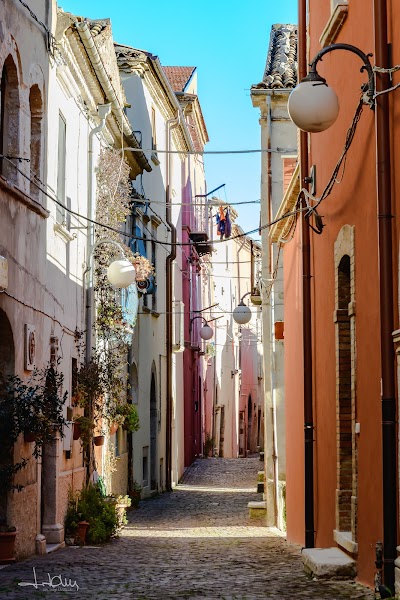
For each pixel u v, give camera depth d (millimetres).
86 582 11891
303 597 10047
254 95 24766
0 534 13727
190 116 44281
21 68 14812
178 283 40219
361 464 11352
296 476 18625
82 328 20141
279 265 24359
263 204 25078
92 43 18469
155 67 31828
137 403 29406
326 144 14094
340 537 12617
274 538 19719
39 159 16250
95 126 21453
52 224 17125
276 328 22984
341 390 13055
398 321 9641
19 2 14664
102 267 21344
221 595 10461
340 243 12695
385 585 9555
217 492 33594
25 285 14977
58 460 17297
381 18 9930
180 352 40781
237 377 62719
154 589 11141
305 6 16031
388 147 9844
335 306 13172
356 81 11750
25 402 13453
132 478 27844
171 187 37875
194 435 47812
